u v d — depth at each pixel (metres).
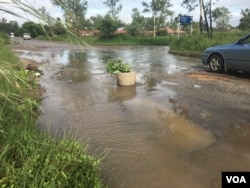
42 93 6.89
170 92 7.02
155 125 4.75
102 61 14.40
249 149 3.87
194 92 6.98
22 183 2.35
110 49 25.16
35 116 4.43
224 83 8.02
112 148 3.89
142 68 11.44
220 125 4.73
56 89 7.45
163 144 4.02
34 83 7.38
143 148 3.89
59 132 4.43
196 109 5.60
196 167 3.42
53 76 9.45
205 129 4.57
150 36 43.16
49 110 5.59
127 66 7.96
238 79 8.59
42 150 2.87
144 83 8.16
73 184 2.51
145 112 5.45
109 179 3.15
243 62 8.78
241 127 4.64
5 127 3.21
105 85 7.93
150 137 4.26
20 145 2.90
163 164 3.48
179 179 3.18
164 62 13.69
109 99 6.43
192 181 3.14
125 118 5.11
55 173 2.51
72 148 2.99
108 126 4.71
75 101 6.28
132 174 3.26
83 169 2.68
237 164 3.48
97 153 3.73
